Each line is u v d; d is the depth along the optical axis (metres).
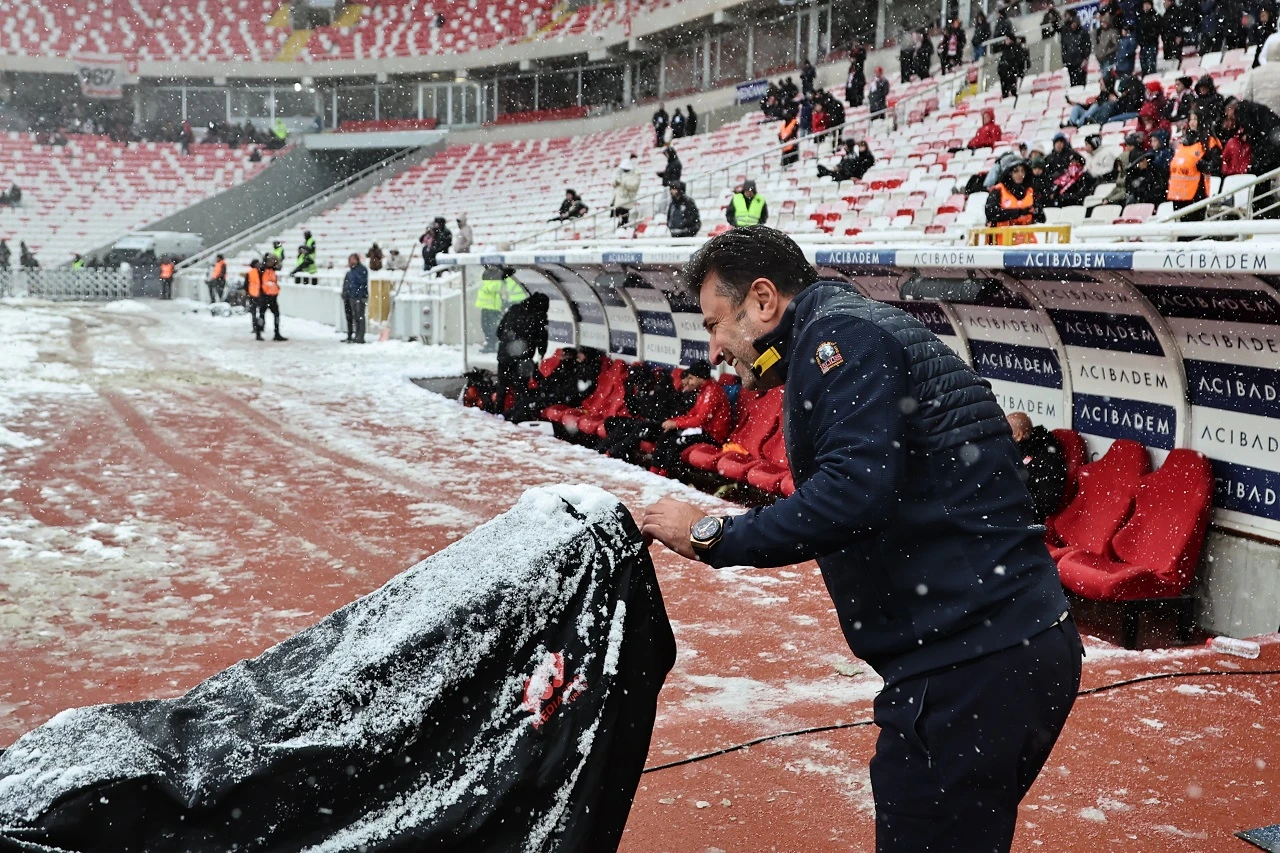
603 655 2.40
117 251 43.88
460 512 8.62
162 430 12.19
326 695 2.32
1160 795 3.84
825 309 2.22
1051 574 2.22
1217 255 5.39
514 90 48.44
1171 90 17.72
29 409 13.26
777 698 4.81
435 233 23.28
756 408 10.24
